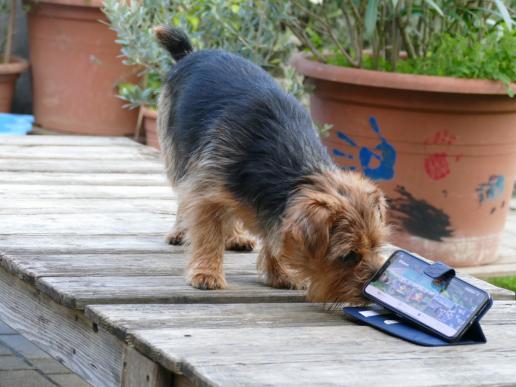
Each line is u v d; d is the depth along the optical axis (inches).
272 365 79.6
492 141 127.9
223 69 100.7
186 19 141.0
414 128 126.8
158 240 106.2
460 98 124.9
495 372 81.1
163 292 92.8
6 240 102.5
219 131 95.7
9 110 169.0
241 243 107.0
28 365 114.3
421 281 88.9
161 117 107.5
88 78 164.2
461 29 140.5
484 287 100.3
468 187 128.7
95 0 159.0
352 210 88.6
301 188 90.7
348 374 79.1
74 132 166.9
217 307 90.9
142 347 82.5
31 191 118.8
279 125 94.7
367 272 89.1
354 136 130.0
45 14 162.9
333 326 87.8
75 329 90.4
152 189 123.4
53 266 96.3
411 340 85.3
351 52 139.4
